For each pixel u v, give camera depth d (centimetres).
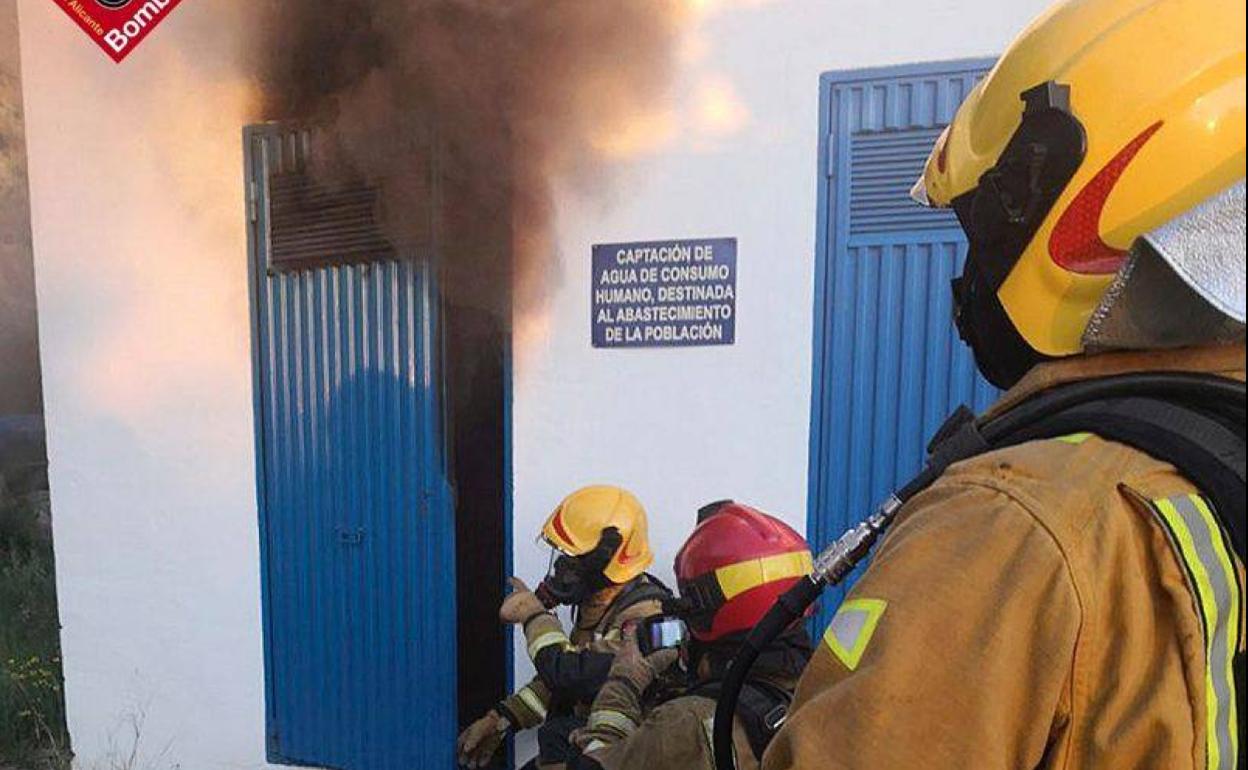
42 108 281
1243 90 64
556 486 249
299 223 267
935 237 217
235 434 281
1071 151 67
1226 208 58
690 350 237
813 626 232
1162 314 62
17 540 532
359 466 270
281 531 281
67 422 294
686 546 150
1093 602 55
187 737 297
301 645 284
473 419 256
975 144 81
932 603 60
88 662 302
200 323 279
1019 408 70
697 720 121
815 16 219
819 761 62
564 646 198
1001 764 57
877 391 225
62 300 287
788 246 227
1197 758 54
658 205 235
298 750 288
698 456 239
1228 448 58
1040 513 58
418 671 271
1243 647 57
